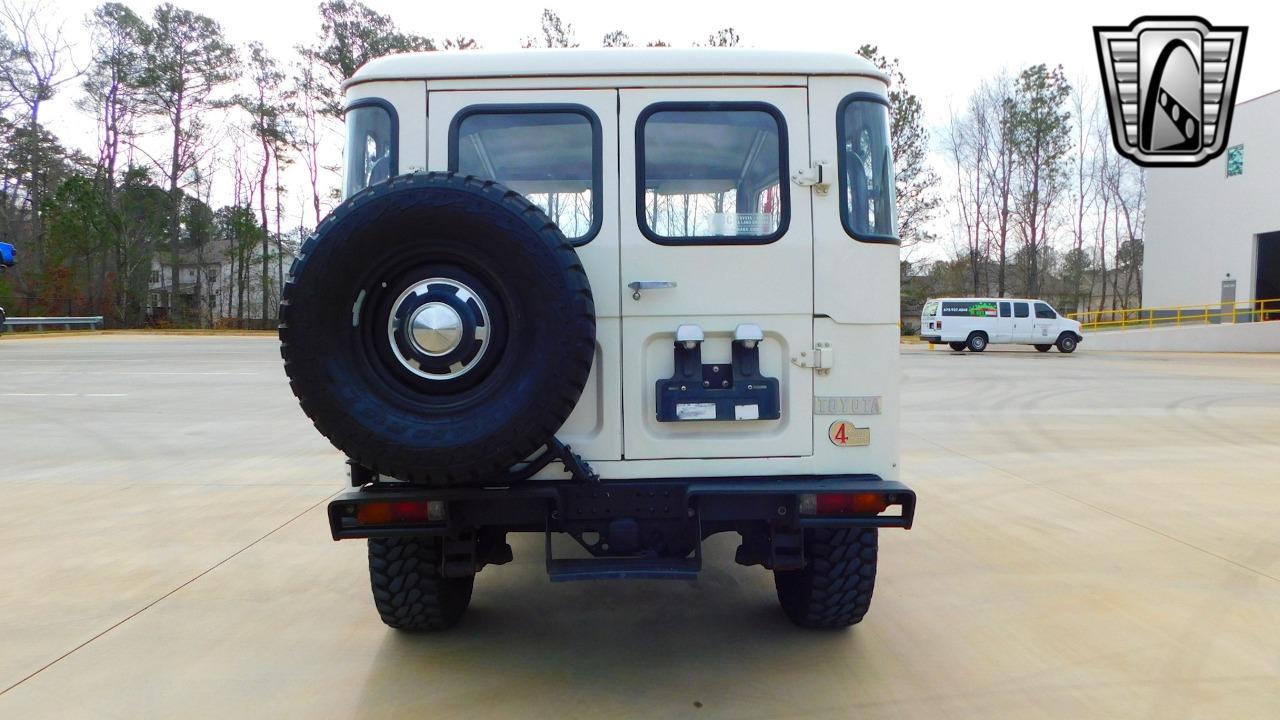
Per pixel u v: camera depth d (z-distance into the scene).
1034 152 51.38
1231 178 37.50
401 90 3.41
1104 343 33.69
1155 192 42.31
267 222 55.81
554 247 2.95
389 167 3.41
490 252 2.95
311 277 2.90
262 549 5.47
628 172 3.38
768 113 3.41
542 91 3.39
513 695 3.37
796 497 3.22
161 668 3.65
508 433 2.92
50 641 3.96
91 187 49.22
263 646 3.89
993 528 5.94
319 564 5.16
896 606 4.38
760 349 3.41
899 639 3.94
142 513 6.40
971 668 3.61
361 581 4.84
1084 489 7.20
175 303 54.34
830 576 3.71
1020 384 16.92
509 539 5.74
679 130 3.40
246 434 10.23
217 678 3.55
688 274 3.37
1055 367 22.11
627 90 3.39
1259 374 19.58
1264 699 3.32
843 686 3.44
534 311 2.94
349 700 3.34
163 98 51.38
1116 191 53.03
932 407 13.06
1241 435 10.22
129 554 5.36
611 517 3.28
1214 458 8.67
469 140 3.41
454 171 3.39
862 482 3.35
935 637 3.96
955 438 10.02
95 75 50.66
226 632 4.07
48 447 9.34
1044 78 50.62
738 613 4.30
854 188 3.42
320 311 2.92
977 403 13.59
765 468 3.40
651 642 3.92
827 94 3.42
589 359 2.96
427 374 3.03
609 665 3.66
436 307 2.98
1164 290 41.75
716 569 5.05
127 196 51.94
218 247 62.28
